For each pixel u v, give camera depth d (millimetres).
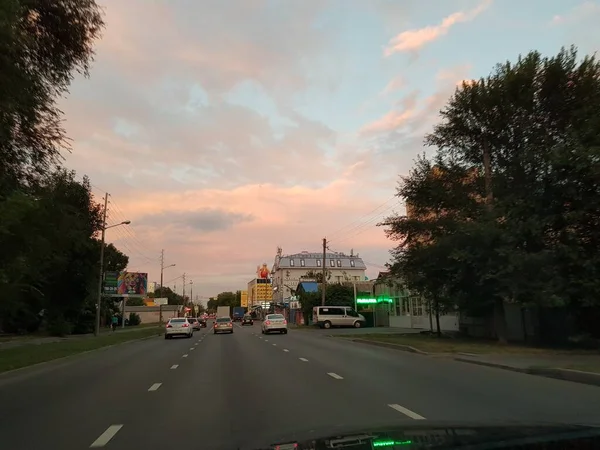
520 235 21719
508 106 24609
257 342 30016
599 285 19797
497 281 23938
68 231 18766
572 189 20562
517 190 23969
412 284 29500
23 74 11594
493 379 12773
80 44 14023
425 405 9133
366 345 26422
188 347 26797
